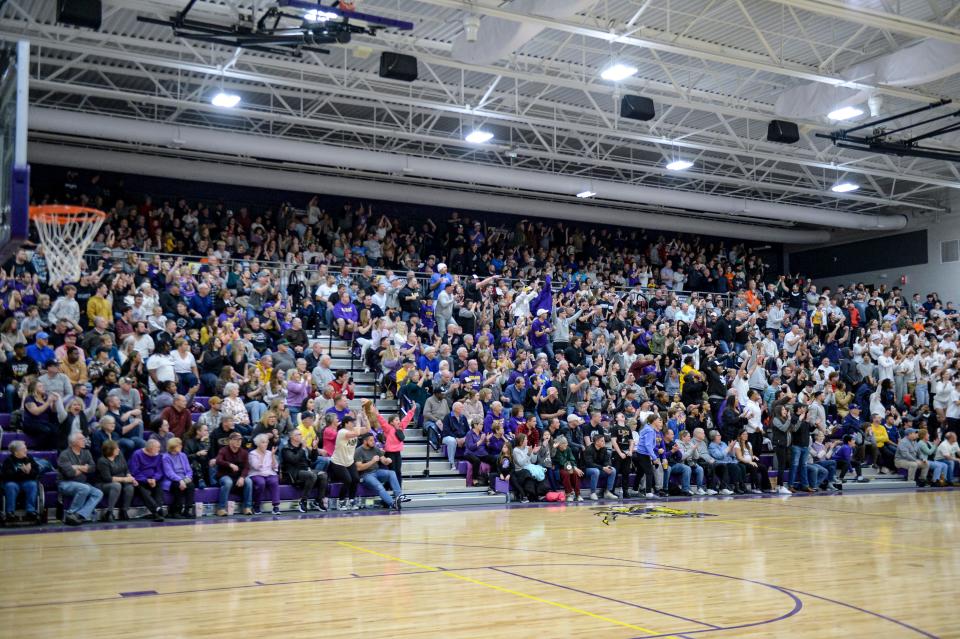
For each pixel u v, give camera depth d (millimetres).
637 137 21234
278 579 8570
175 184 26484
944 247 31094
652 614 7168
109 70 19312
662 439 17828
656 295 26156
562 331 21516
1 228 7715
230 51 18219
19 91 7395
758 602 7695
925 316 29281
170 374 15289
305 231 26156
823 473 19438
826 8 13281
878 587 8461
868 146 20109
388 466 15180
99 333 15398
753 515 14500
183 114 23438
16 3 15867
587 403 18266
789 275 35750
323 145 22891
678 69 19312
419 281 24688
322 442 14984
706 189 31141
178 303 17625
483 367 18734
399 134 22016
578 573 9055
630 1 15867
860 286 30188
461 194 27984
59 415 13469
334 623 6777
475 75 20500
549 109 23031
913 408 23219
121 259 19562
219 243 23250
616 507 15586
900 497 17984
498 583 8461
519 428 16766
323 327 20328
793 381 22328
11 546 10508
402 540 11328
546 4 13531
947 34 14070
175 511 13297
